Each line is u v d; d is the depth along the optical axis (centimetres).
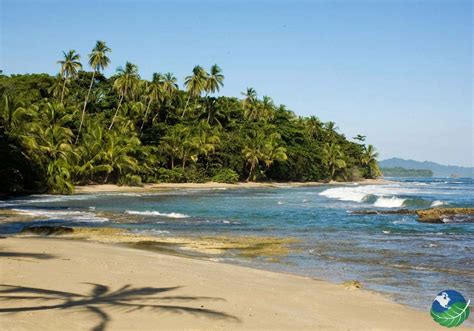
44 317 714
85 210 3241
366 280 1205
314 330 764
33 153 5050
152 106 8356
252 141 8800
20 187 4800
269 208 3612
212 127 8881
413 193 5750
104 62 6906
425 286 1143
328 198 4991
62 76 7369
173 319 762
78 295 875
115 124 7319
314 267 1376
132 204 3938
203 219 2705
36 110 6006
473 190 7100
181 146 7788
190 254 1567
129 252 1486
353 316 867
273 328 758
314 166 10656
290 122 11012
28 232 1923
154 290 966
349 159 12338
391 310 920
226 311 838
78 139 6762
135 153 6806
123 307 812
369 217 2873
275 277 1192
